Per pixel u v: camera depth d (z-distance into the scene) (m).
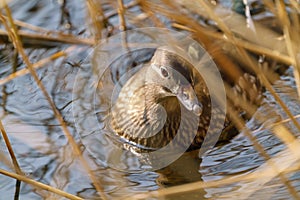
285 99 14.50
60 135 13.90
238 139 13.73
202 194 11.99
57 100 15.02
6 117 14.38
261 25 15.08
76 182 12.46
